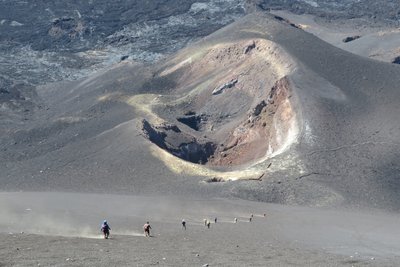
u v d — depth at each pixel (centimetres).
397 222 14938
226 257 8262
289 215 15588
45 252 7644
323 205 17212
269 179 18750
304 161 19350
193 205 16925
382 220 15162
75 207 16338
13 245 8081
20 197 18638
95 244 8762
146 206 16662
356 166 19012
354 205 17075
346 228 13800
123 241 9456
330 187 18088
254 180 18888
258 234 12300
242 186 18588
